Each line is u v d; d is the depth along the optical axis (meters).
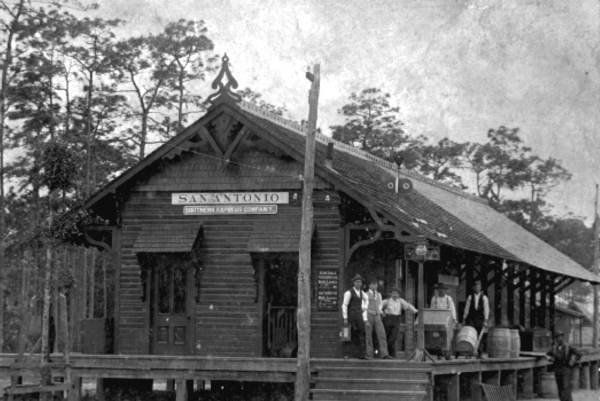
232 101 25.17
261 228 25.25
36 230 23.56
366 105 58.22
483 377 26.19
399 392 20.42
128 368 22.88
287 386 25.39
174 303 25.95
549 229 66.12
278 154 25.38
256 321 25.17
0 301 38.22
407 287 27.72
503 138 60.00
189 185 25.95
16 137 41.34
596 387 38.12
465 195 46.44
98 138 46.62
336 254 24.47
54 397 23.22
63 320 22.11
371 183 27.80
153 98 46.34
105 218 27.61
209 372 22.28
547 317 46.41
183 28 45.44
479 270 33.00
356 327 22.28
